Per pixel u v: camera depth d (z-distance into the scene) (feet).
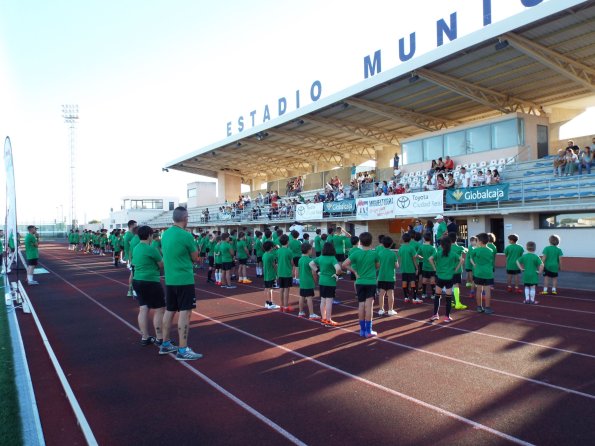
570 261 60.49
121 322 33.32
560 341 26.27
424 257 41.06
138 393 18.75
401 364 22.13
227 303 41.22
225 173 174.50
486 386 18.97
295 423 15.72
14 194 41.04
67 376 20.95
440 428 15.14
